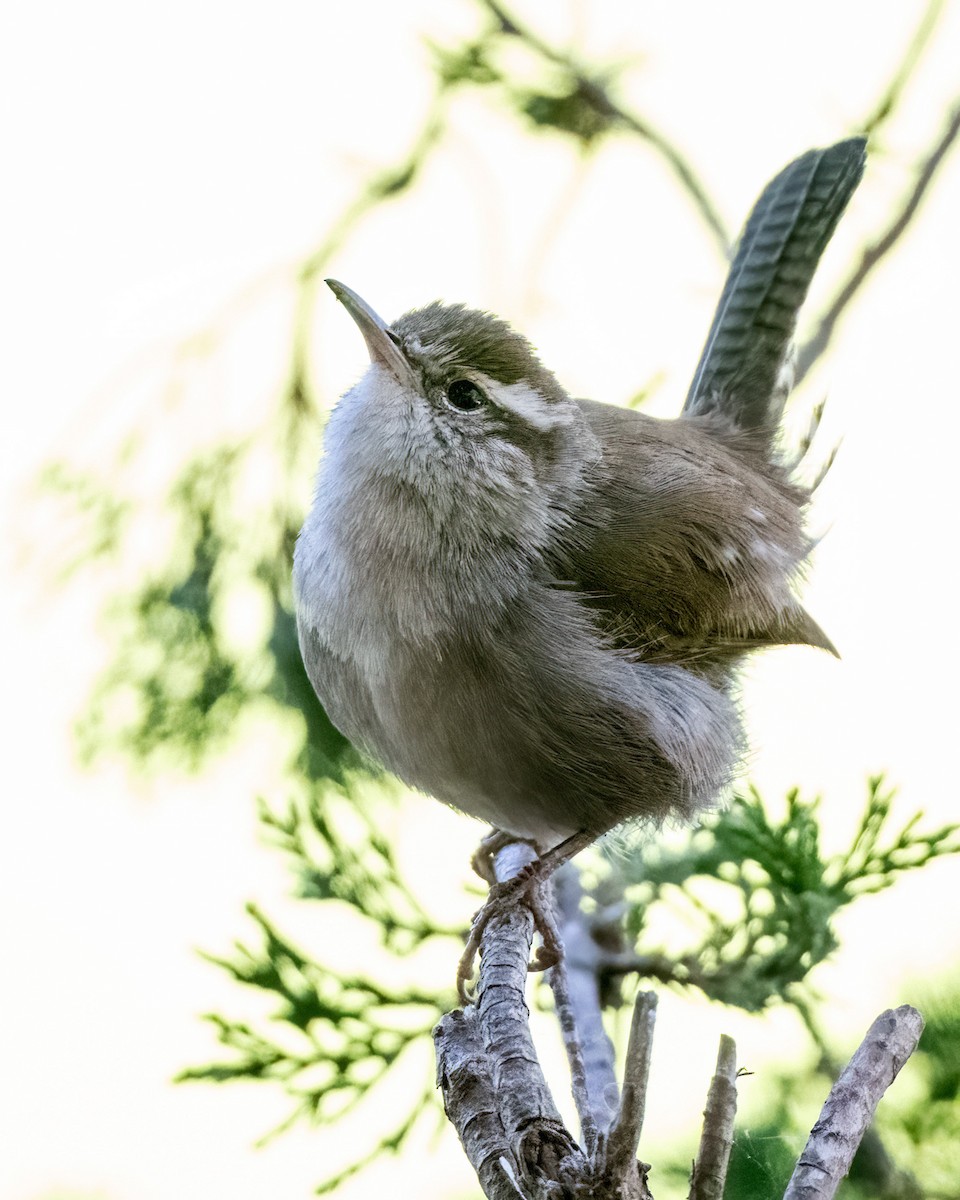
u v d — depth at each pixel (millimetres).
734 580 8477
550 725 7887
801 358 11461
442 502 7969
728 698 8922
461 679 7852
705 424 9961
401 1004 9258
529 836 8734
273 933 9352
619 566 8180
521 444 8203
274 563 11570
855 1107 4680
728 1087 4566
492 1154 5102
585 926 8906
